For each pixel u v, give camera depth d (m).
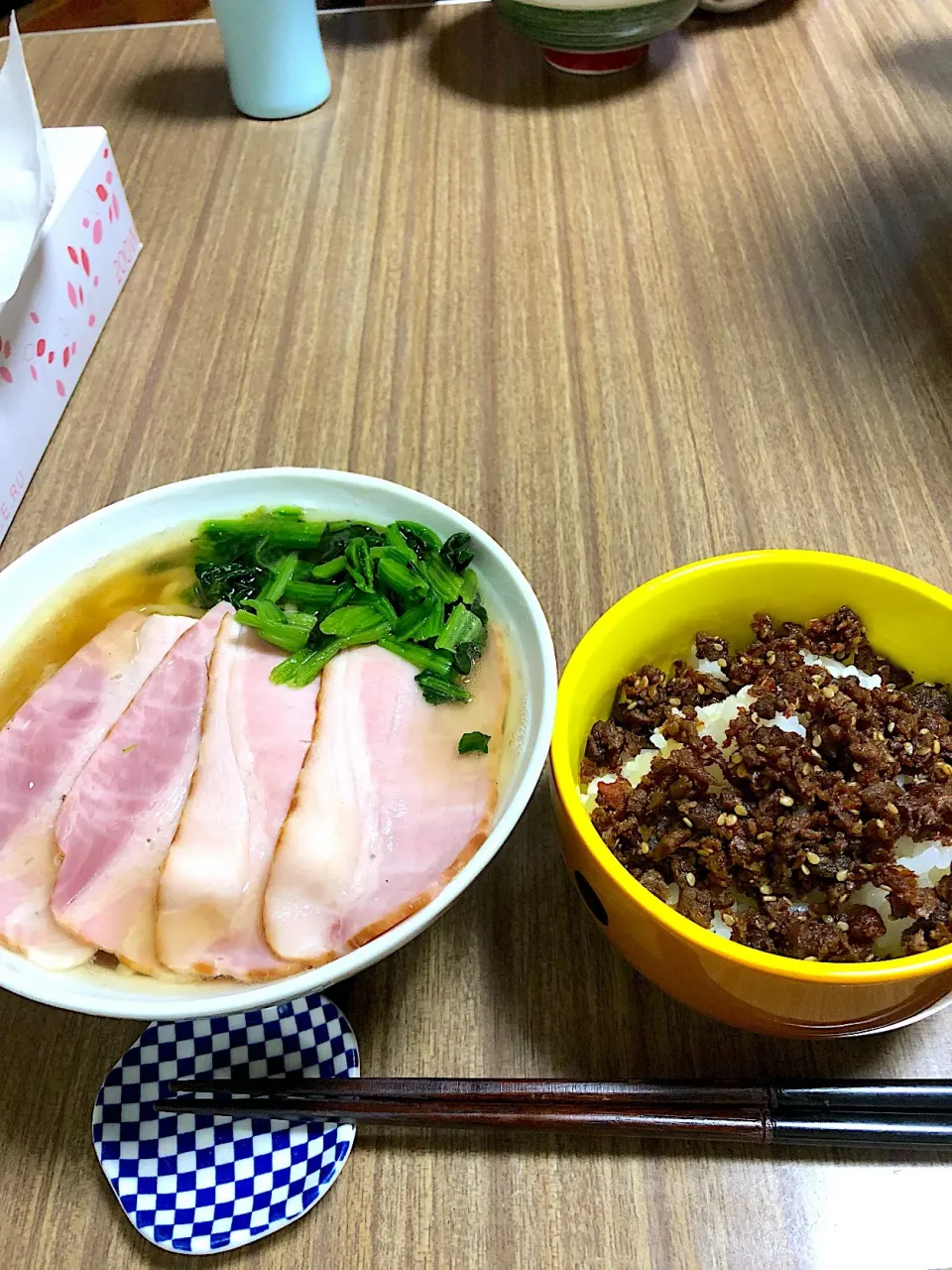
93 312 0.54
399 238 0.60
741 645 0.36
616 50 0.70
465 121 0.70
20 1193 0.29
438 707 0.35
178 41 0.80
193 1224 0.28
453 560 0.37
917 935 0.28
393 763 0.33
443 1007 0.32
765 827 0.30
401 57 0.77
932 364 0.52
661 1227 0.28
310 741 0.33
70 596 0.38
